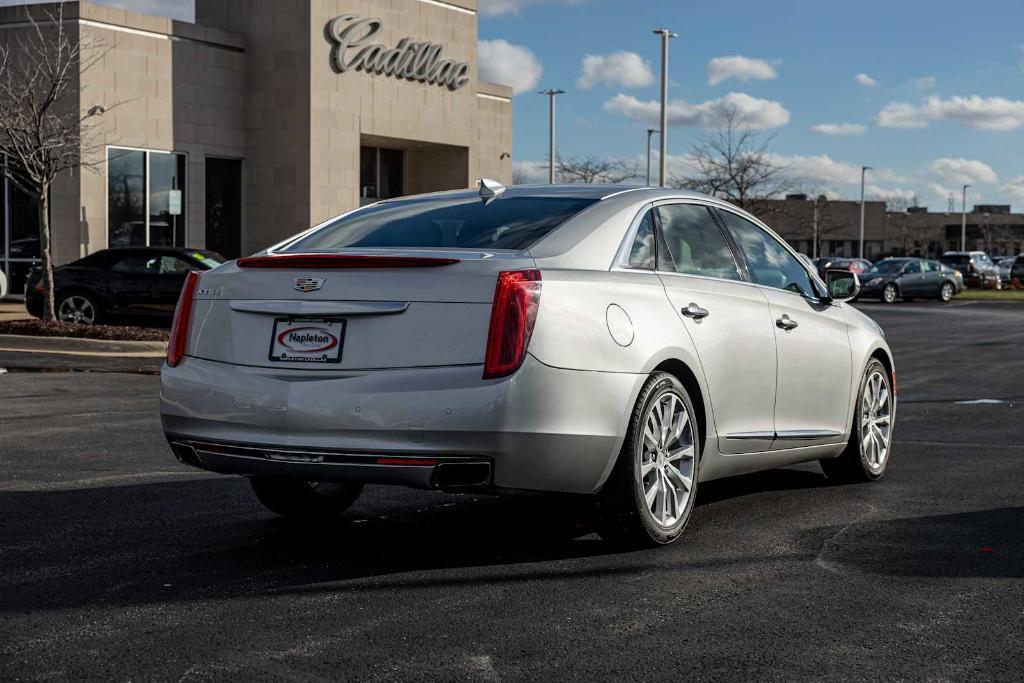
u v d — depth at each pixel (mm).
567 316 4957
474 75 33906
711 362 5754
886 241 102188
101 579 4906
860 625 4305
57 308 20188
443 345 4797
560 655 3951
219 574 5008
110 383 13266
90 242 25719
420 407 4723
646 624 4309
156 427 9695
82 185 25469
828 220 88562
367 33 29922
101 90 25719
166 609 4473
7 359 15812
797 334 6543
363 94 30109
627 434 5238
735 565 5195
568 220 5453
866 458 7332
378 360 4855
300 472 4965
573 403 4922
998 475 7613
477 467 4785
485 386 4727
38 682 3668
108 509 6359
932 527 6000
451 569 5109
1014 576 5016
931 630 4246
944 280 42594
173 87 27391
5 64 22812
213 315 5230
